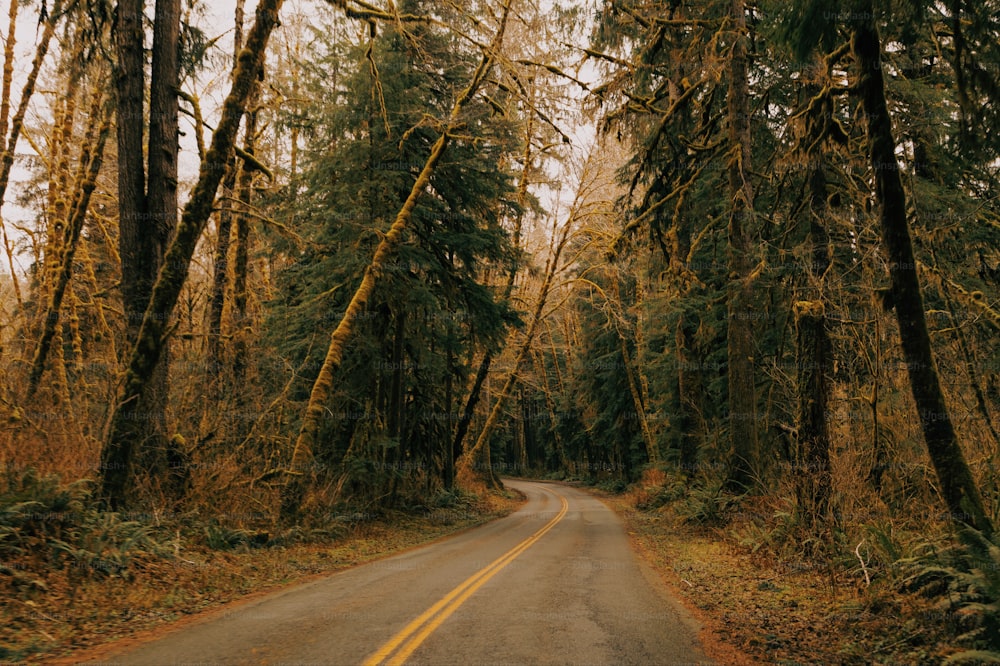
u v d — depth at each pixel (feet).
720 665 17.78
